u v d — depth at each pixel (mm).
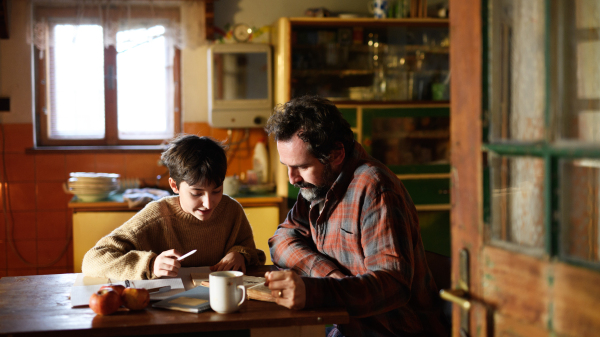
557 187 688
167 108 3547
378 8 3283
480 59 792
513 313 760
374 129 3318
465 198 849
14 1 3270
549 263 696
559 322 684
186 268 1577
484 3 786
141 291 1184
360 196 1380
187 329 1090
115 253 1509
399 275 1219
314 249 1621
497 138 802
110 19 3354
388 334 1361
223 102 3316
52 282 1447
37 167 3355
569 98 708
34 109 3379
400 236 1291
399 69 3395
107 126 3484
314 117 1417
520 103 766
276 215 3076
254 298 1264
